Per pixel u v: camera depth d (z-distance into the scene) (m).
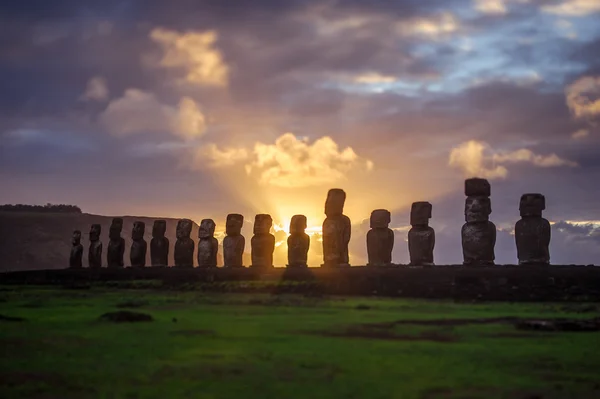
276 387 18.97
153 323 31.36
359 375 20.36
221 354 23.42
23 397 18.25
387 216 59.78
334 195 59.53
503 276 45.56
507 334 28.03
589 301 42.25
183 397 18.06
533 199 52.09
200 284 55.09
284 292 49.66
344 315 34.84
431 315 34.88
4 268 176.88
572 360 22.64
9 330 29.02
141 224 76.81
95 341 26.05
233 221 68.38
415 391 18.61
